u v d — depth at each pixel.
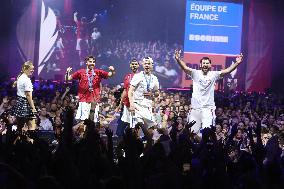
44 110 12.91
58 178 3.33
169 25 26.27
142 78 9.49
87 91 10.30
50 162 3.57
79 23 25.81
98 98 10.41
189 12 25.55
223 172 3.49
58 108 13.87
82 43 25.86
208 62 9.22
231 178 3.83
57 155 3.55
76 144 3.89
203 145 4.35
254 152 4.14
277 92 26.38
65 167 3.31
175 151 4.01
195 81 9.30
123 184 3.12
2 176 3.28
